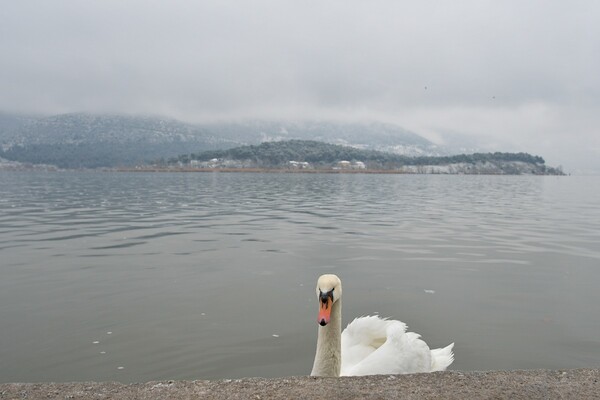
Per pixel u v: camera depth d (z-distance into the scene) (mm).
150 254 17312
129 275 14133
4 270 14711
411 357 6293
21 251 17812
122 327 9805
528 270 15031
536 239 21344
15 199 44531
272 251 17984
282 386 4746
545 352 8719
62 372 7812
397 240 20703
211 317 10453
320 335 5965
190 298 11852
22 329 9688
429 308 11211
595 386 4746
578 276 14281
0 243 19562
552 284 13352
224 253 17562
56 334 9422
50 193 54031
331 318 5902
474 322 10281
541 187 84875
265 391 4633
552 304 11547
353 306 11398
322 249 18422
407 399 4441
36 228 24109
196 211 33625
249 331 9625
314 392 4594
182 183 85938
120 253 17516
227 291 12492
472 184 95250
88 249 18297
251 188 67875
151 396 4551
